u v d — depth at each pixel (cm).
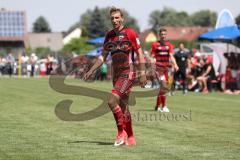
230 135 2442
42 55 12519
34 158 1836
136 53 2152
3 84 7088
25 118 3075
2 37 19100
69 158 1838
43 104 4006
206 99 4778
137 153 1945
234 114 3412
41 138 2309
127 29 2150
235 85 5872
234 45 6612
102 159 1823
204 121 3005
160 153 1948
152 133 2494
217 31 6297
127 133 2164
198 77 6097
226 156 1895
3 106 3834
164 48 3641
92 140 2267
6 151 1978
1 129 2591
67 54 11319
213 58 6525
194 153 1955
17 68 10712
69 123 2855
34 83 7394
